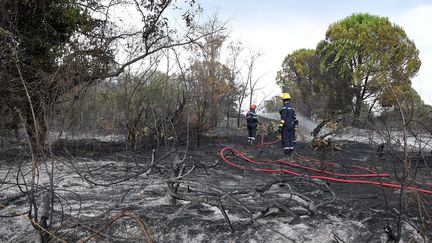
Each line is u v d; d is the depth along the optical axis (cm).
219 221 450
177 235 415
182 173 570
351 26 2453
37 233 413
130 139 1101
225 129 2356
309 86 3166
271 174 824
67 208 504
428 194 581
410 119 386
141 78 1065
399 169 899
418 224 453
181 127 987
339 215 487
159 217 456
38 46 1088
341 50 511
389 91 429
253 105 1573
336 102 1658
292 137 1090
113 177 732
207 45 2088
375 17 2111
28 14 1100
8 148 891
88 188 626
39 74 844
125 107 1106
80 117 1000
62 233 412
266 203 535
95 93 1067
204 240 407
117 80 1194
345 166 948
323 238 412
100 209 495
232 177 779
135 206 509
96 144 1172
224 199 529
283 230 426
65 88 723
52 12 1153
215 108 2147
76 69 866
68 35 1221
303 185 685
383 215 491
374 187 693
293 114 1088
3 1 971
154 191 595
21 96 869
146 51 1223
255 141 1773
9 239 425
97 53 1025
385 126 472
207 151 1251
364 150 1294
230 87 2484
